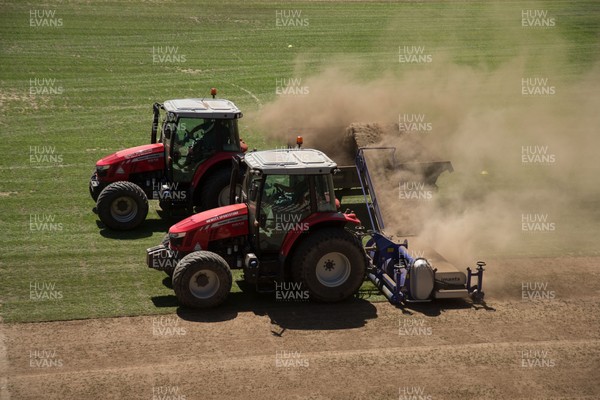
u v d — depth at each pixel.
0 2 148.50
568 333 50.12
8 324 49.38
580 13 164.25
